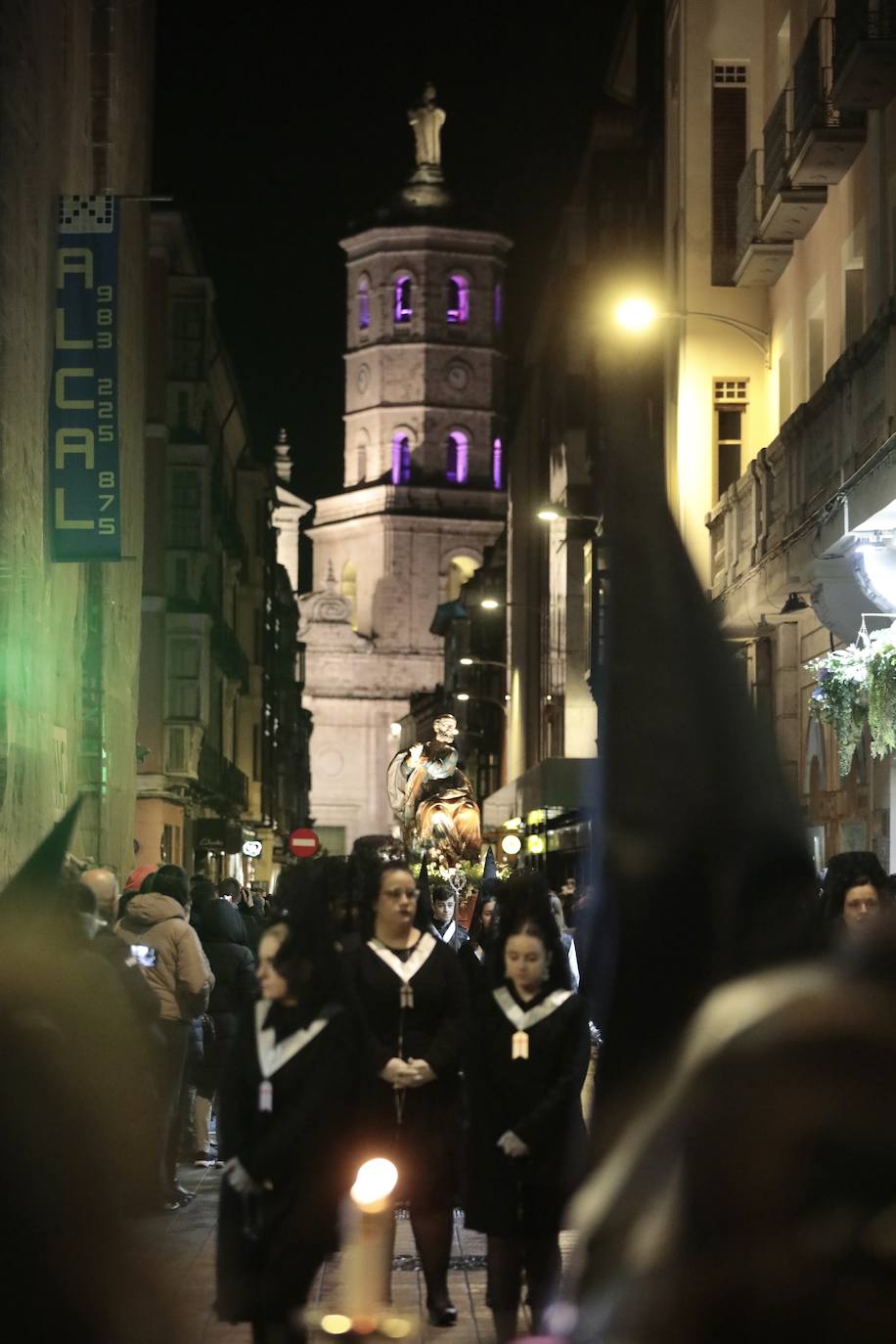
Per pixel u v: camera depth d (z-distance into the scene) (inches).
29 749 984.9
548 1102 332.5
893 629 722.2
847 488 760.3
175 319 2233.0
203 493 2224.4
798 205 1063.0
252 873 3395.7
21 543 975.6
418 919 422.3
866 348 812.0
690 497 1266.0
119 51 1374.3
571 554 2181.3
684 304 1278.3
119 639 1393.9
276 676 3742.6
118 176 1397.6
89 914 413.7
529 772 1408.7
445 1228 371.2
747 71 1284.4
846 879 373.4
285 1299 286.2
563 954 344.2
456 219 5669.3
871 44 813.2
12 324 949.8
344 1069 292.4
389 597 5570.9
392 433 5664.4
